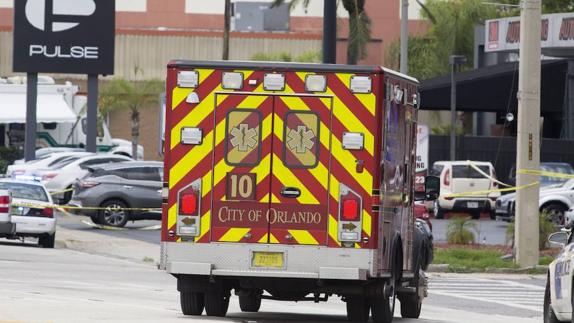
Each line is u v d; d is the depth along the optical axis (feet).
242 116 128.16
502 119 492.13
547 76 441.68
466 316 161.89
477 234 303.68
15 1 394.11
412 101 141.59
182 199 128.77
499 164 437.58
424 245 156.76
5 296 148.25
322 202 127.34
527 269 234.38
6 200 239.09
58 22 395.55
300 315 150.41
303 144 127.65
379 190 127.03
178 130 128.88
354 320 141.18
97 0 396.37
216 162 128.47
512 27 433.89
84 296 157.58
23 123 502.38
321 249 127.24
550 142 426.51
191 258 128.88
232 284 135.85
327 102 127.24
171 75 128.88
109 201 311.27
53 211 254.68
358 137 126.62
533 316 166.30
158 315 134.21
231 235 128.36
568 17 386.93
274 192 127.85
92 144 403.75
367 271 126.72
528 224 235.40
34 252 241.35
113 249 258.37
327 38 322.75
